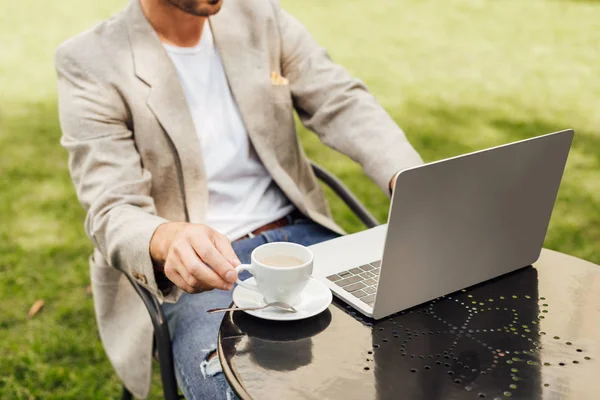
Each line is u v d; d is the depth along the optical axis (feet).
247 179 5.91
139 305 5.43
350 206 6.10
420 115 15.79
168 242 4.34
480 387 3.43
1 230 10.71
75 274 9.66
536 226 4.40
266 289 3.91
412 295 4.00
